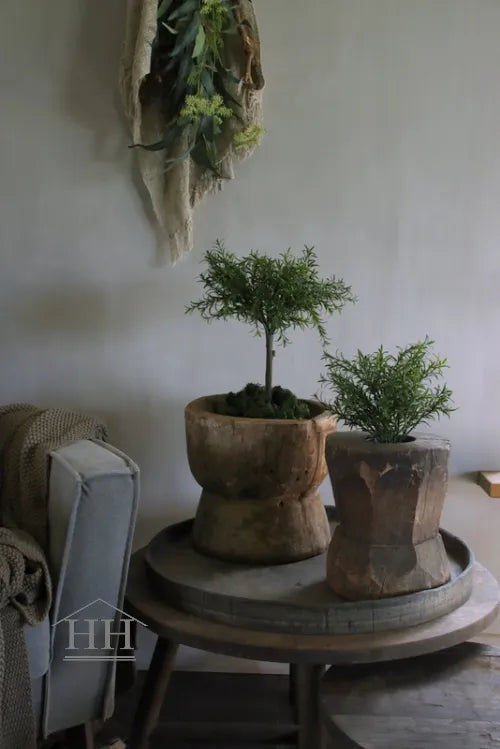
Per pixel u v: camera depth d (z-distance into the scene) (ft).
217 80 5.20
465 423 5.64
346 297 5.15
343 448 3.83
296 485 4.43
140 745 4.36
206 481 4.55
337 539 4.04
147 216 5.49
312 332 5.59
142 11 4.91
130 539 4.04
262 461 4.30
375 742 3.30
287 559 4.48
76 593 3.93
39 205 5.49
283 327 4.60
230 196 5.48
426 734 3.35
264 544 4.45
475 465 5.66
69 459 4.05
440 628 3.81
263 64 5.35
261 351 5.61
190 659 5.95
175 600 4.15
